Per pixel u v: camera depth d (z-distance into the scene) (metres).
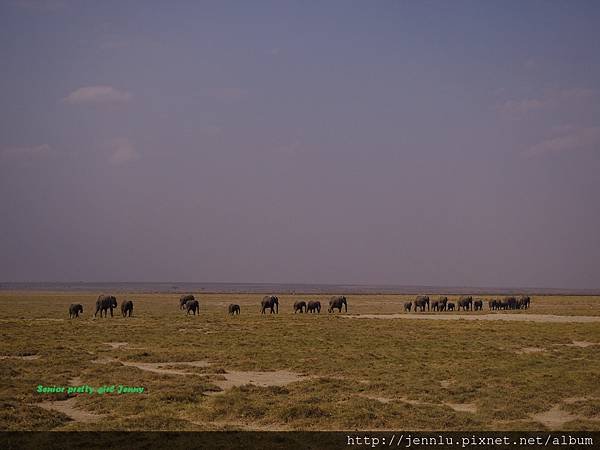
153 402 23.52
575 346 43.16
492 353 38.34
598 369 32.56
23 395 24.67
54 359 33.81
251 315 79.19
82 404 23.72
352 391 26.25
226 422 21.31
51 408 23.19
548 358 36.72
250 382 28.59
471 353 38.41
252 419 21.66
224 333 50.94
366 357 36.09
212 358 35.62
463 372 30.59
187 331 53.31
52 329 52.97
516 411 22.69
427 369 31.77
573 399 25.11
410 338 47.47
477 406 23.86
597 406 23.12
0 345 40.12
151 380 28.03
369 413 21.73
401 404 23.61
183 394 24.58
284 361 34.66
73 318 71.12
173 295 174.38
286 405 22.80
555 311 94.31
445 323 63.69
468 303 99.62
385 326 59.09
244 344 42.66
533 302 136.38
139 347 41.25
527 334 50.88
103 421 21.00
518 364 33.50
